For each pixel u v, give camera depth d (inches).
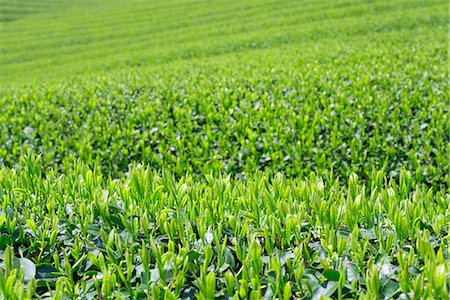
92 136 334.6
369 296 89.3
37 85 513.0
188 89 397.4
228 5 1378.0
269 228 120.6
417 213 125.0
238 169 289.9
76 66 893.8
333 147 292.0
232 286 100.7
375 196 136.9
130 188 141.4
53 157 318.3
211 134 317.4
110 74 593.6
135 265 113.2
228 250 113.2
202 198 134.4
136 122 346.9
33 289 97.8
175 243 121.6
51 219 127.1
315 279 104.6
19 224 129.6
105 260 115.9
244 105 353.1
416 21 903.7
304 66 478.6
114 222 127.0
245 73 458.0
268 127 312.8
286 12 1182.3
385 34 796.6
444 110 323.9
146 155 304.7
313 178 151.3
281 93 370.6
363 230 120.6
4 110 389.4
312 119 333.1
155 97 394.3
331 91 371.6
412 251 106.5
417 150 288.2
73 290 104.1
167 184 147.3
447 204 137.3
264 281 106.3
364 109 334.0
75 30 1310.3
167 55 867.4
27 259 109.0
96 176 158.4
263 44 858.1
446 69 408.5
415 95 339.3
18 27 1425.9
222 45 892.6
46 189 147.3
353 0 1195.3
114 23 1347.2
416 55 485.4
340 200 132.0
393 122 312.8
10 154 321.1
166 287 96.8
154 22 1294.3
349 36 835.4
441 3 1056.2
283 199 138.2
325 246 111.7
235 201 136.4
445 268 97.7
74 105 388.8
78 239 117.9
